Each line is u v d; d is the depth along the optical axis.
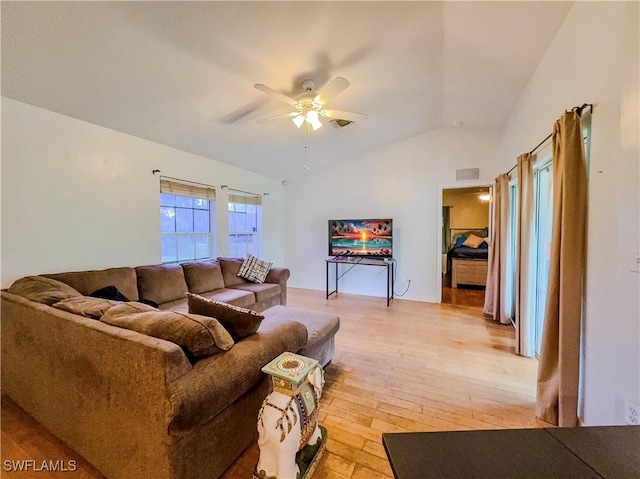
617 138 1.45
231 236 4.88
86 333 1.39
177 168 3.79
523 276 2.79
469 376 2.41
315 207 5.79
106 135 2.99
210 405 1.24
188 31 1.94
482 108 3.60
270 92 2.28
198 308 1.67
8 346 1.91
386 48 2.39
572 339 1.74
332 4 1.88
